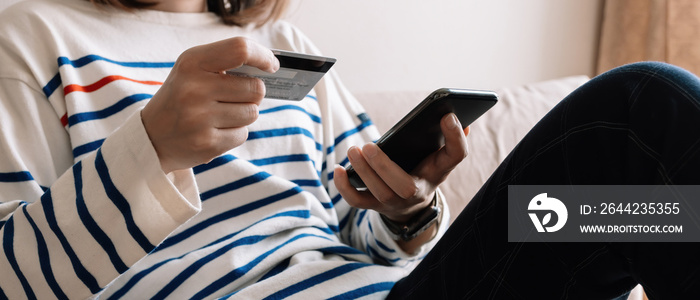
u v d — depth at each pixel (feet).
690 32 5.50
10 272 2.17
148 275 2.49
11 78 2.70
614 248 1.82
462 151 2.40
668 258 1.63
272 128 3.09
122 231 2.07
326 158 3.42
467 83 5.57
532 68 5.82
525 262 1.99
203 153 2.00
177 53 3.11
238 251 2.55
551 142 1.95
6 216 2.36
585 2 5.89
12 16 2.83
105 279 2.11
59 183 2.15
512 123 4.33
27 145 2.66
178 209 2.04
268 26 3.60
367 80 5.18
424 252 3.05
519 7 5.61
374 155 2.38
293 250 2.67
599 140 1.82
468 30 5.46
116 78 2.82
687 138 1.58
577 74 6.06
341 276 2.50
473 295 2.11
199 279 2.44
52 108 2.76
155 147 2.03
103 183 2.06
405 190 2.43
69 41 2.85
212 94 1.91
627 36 5.77
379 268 2.65
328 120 3.46
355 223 3.42
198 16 3.29
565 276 1.94
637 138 1.70
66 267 2.12
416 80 5.35
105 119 2.77
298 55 2.04
